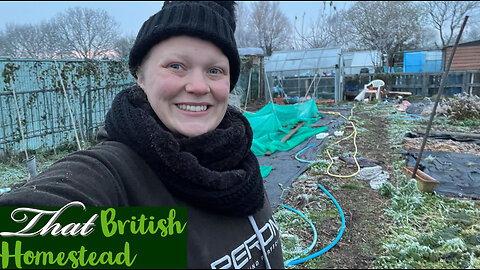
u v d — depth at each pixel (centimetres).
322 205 402
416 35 2125
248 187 100
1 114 571
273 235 118
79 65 677
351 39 2205
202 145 93
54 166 88
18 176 515
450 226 340
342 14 2189
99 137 106
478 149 637
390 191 423
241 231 102
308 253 301
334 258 292
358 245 312
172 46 90
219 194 92
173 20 89
